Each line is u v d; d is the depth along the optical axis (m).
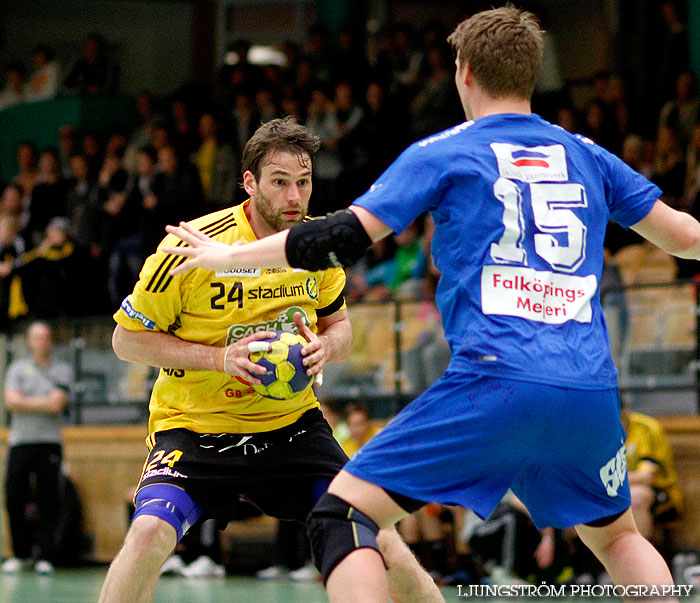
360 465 8.57
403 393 26.56
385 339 26.97
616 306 24.59
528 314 8.43
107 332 31.11
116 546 30.88
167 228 8.98
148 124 46.62
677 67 36.75
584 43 48.84
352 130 36.62
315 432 10.98
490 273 8.45
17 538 29.56
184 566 27.81
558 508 8.83
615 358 24.52
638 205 9.22
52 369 30.58
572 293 8.63
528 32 8.98
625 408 22.36
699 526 23.31
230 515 10.91
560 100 37.56
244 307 10.64
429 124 36.88
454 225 8.59
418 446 8.43
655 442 22.52
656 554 8.90
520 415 8.22
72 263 36.09
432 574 24.42
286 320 10.79
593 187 8.94
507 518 21.83
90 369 31.39
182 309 10.72
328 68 44.59
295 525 26.39
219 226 10.80
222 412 10.73
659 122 35.97
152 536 10.00
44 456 29.36
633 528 9.10
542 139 8.87
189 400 10.80
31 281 35.78
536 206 8.62
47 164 44.06
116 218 37.38
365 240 8.52
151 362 10.64
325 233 8.48
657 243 9.43
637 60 45.12
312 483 10.74
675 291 24.20
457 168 8.58
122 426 30.86
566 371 8.34
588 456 8.58
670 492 22.48
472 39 9.02
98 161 43.50
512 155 8.70
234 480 10.64
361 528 8.48
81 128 49.25
